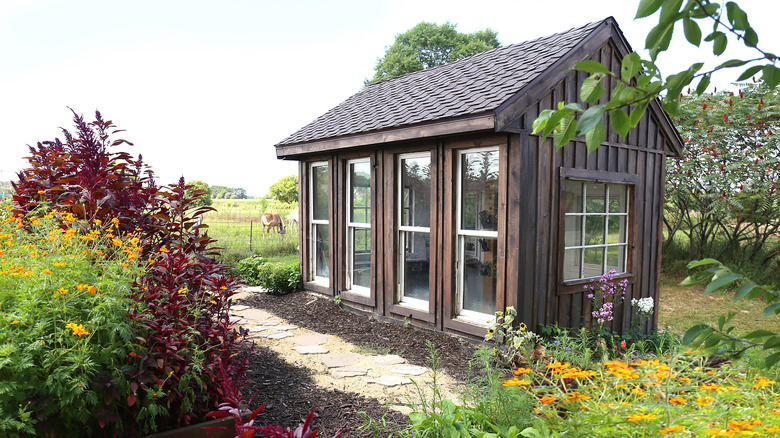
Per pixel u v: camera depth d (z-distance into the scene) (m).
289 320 6.62
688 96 10.46
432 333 5.80
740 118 9.82
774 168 9.39
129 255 2.68
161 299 2.72
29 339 2.08
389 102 7.19
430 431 2.62
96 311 2.27
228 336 2.99
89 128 3.53
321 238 8.00
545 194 5.13
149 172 3.80
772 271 9.67
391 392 3.96
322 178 7.87
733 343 1.33
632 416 1.75
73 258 2.46
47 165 4.02
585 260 5.84
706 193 10.30
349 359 4.91
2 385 1.90
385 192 6.45
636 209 6.32
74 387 2.02
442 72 7.50
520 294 4.88
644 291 6.54
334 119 7.95
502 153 4.99
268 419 3.32
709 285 1.14
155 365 2.37
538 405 2.46
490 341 5.07
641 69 0.99
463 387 4.12
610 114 0.99
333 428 3.21
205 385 2.70
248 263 9.73
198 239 3.44
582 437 1.90
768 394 2.21
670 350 4.07
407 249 6.29
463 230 5.56
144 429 2.36
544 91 4.97
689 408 1.94
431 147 5.77
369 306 6.75
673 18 0.92
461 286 5.64
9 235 2.79
